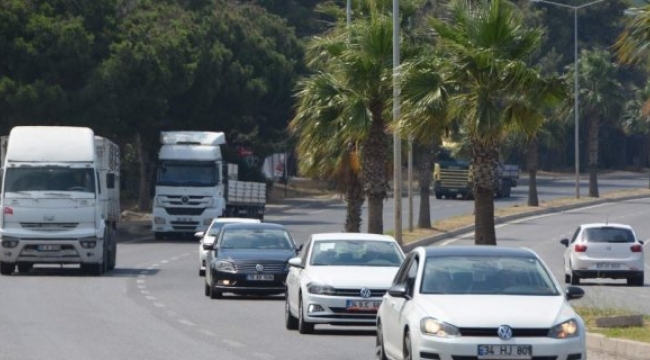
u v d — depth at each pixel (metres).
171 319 51.28
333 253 48.12
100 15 135.38
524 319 29.64
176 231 120.19
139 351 39.69
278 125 180.38
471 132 58.91
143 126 138.50
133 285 71.12
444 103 59.53
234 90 159.25
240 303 60.31
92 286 69.56
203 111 155.25
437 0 107.88
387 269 46.66
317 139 79.44
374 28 75.56
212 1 171.62
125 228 135.50
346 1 89.12
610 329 42.12
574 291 32.09
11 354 38.69
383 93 76.50
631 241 78.62
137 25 140.38
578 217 159.62
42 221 76.31
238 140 175.50
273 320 51.59
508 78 57.78
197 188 119.50
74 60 129.50
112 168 86.94
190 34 150.25
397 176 78.75
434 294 31.38
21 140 78.00
